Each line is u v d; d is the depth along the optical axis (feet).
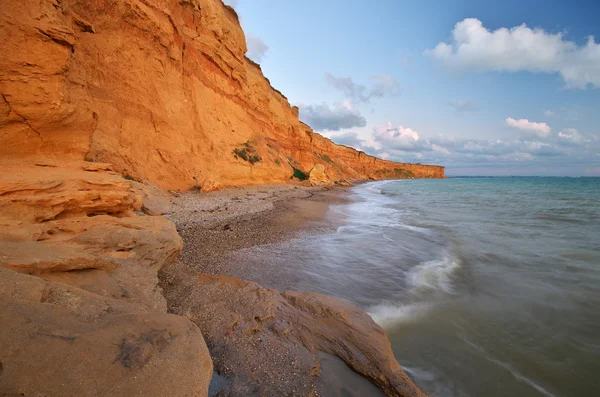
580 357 14.98
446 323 18.42
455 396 12.63
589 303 20.85
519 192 129.08
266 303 16.56
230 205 56.03
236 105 99.45
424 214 63.93
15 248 12.96
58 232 19.22
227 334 13.53
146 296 14.83
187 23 74.95
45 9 29.25
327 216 57.57
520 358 15.02
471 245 36.94
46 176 23.65
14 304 8.17
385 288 23.59
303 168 181.27
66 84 31.55
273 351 13.00
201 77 79.71
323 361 13.08
